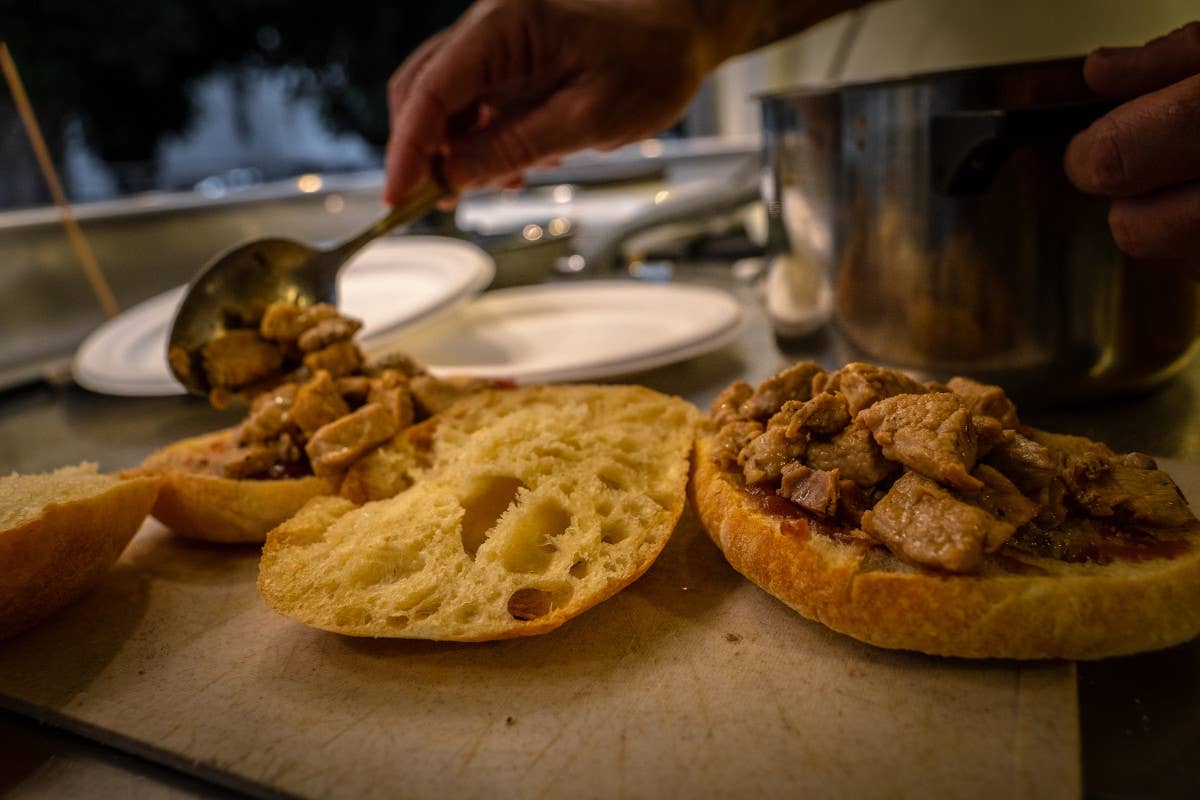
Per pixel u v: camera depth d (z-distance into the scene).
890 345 0.36
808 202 0.38
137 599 0.29
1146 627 0.22
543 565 0.27
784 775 0.20
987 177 0.30
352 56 1.27
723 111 1.21
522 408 0.34
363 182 0.88
